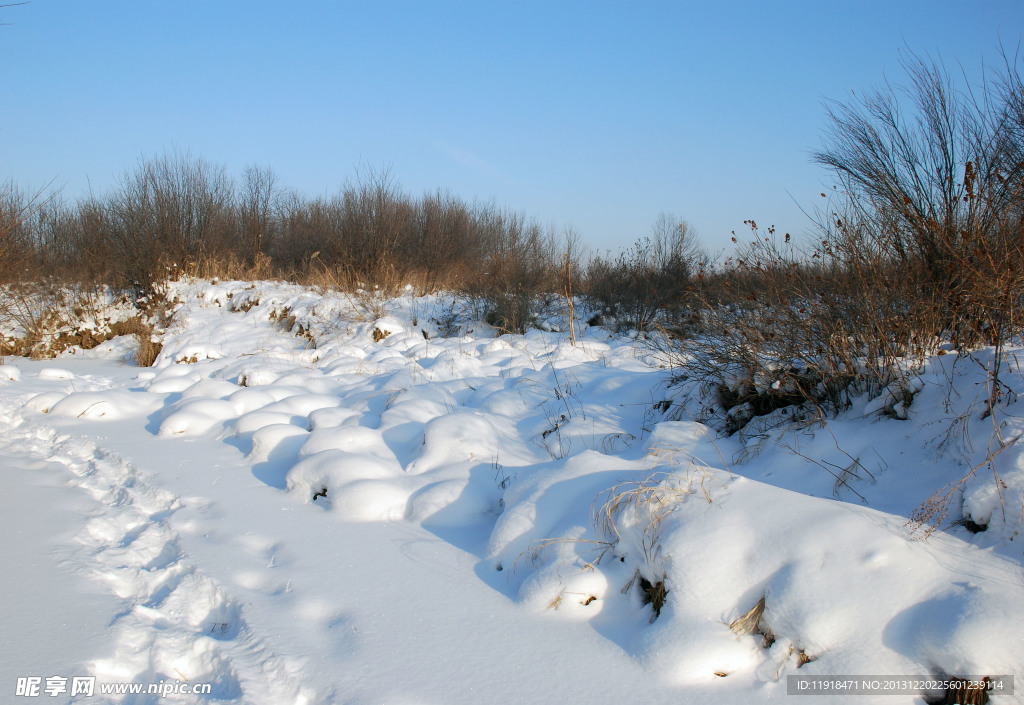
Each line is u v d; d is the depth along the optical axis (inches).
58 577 158.7
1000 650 108.0
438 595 152.7
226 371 425.1
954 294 199.8
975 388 173.6
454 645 133.1
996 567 126.3
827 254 227.6
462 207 956.6
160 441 283.0
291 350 551.5
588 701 117.0
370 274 703.1
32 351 625.0
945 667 110.7
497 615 144.3
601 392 294.8
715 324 247.0
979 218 206.1
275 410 294.8
